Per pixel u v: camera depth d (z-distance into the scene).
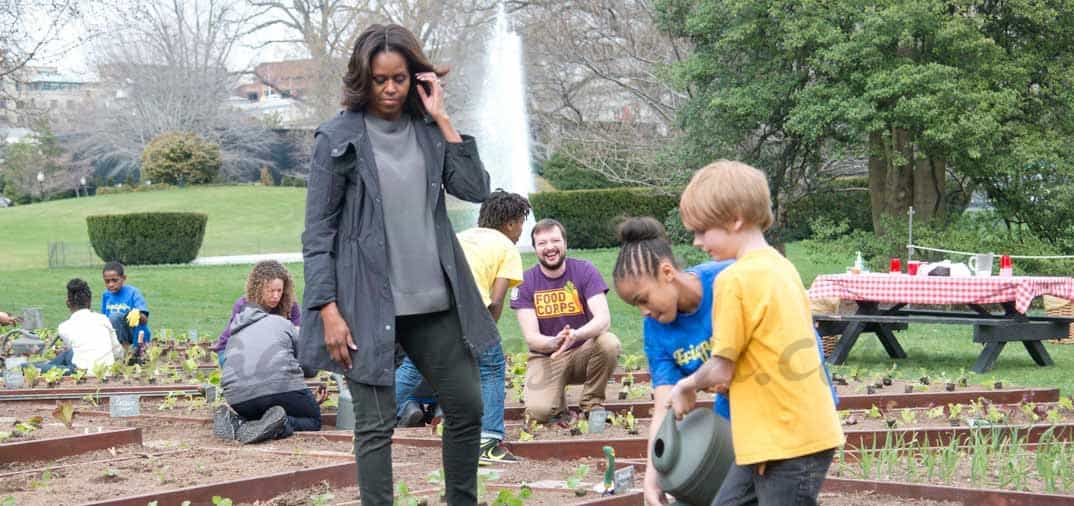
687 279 3.77
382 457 3.94
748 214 3.39
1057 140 17.33
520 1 33.84
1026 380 10.45
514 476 5.74
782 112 18.48
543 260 7.09
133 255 29.00
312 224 3.95
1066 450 6.39
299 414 6.93
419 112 4.13
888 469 5.75
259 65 57.59
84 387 8.84
